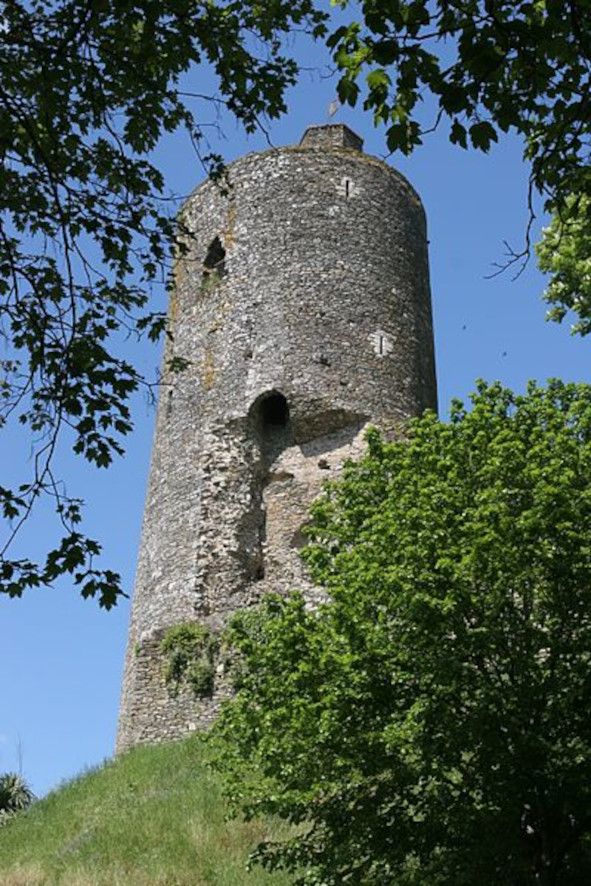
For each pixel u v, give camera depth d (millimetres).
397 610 11961
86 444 9047
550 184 8445
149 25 8945
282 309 24500
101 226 9227
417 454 13711
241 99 9555
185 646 21688
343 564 13000
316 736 11539
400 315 25328
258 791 12164
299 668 11977
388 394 24141
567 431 13602
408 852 11266
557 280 15094
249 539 23062
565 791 11031
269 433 24359
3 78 8992
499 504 11938
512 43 7457
